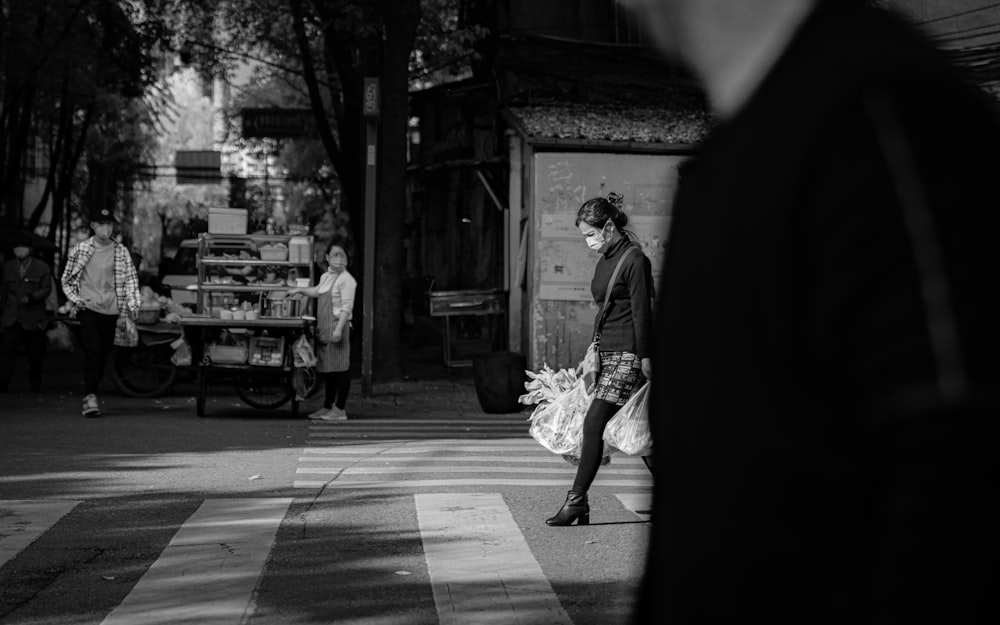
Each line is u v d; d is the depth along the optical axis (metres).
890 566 1.23
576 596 6.11
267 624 5.57
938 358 1.20
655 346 1.57
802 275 1.34
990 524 1.18
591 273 19.67
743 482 1.39
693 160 1.55
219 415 15.30
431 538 7.53
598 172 19.69
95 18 30.47
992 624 1.19
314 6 24.41
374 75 21.89
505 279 21.91
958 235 1.22
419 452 11.84
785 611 1.37
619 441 7.92
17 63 29.06
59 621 5.64
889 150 1.26
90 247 14.62
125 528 7.81
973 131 1.26
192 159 57.03
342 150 28.70
